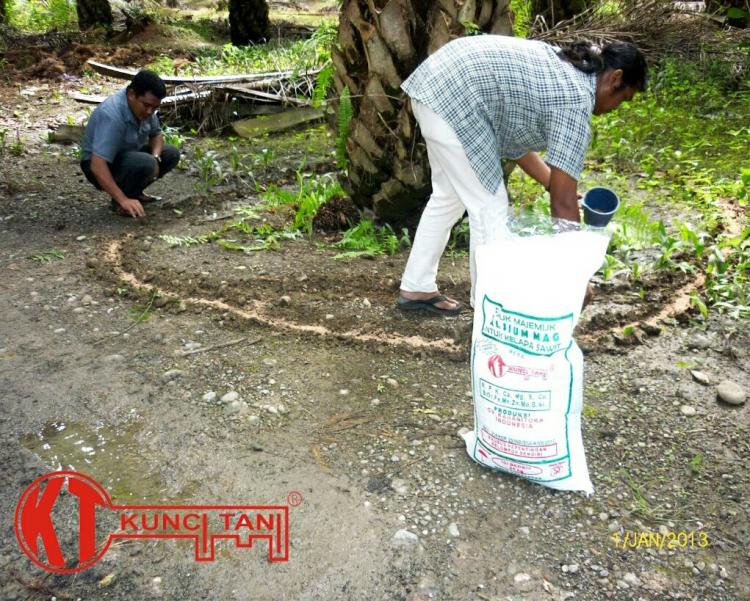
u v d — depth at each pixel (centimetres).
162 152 493
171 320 333
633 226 408
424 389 281
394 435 253
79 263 391
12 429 256
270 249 414
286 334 321
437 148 277
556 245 201
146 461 241
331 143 629
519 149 281
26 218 454
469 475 233
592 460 241
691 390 277
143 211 455
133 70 837
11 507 219
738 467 237
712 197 459
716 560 201
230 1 1127
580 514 217
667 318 330
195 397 274
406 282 332
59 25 1300
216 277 374
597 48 253
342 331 324
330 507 220
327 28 672
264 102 690
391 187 398
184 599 189
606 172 518
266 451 245
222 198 504
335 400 274
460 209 308
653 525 213
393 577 195
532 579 195
